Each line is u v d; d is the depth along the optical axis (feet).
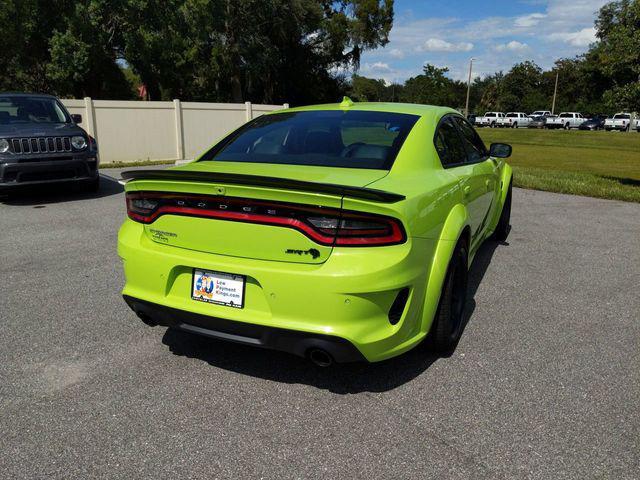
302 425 8.48
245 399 9.23
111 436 8.16
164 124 55.36
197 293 9.04
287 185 7.90
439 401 9.18
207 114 58.34
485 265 17.33
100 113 51.16
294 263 8.34
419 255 8.84
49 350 10.95
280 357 10.80
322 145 10.75
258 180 8.00
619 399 9.27
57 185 27.89
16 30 90.89
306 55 156.87
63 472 7.37
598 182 38.58
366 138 10.76
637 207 28.96
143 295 9.55
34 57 102.32
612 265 17.56
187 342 11.43
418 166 10.25
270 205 8.25
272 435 8.21
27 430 8.29
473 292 14.74
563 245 20.13
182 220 9.04
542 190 34.86
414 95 259.19
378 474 7.34
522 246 19.92
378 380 9.89
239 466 7.51
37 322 12.31
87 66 98.89
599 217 25.89
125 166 48.93
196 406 9.00
